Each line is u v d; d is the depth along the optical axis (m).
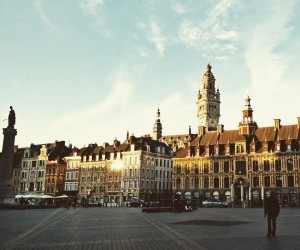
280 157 84.38
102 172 114.38
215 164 92.88
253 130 93.38
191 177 95.38
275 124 90.81
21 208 52.62
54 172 123.25
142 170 106.50
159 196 110.50
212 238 18.22
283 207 76.31
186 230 22.25
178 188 96.88
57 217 34.62
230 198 88.62
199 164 95.12
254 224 26.91
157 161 112.44
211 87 166.50
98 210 52.38
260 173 85.94
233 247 15.23
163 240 17.48
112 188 110.88
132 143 111.00
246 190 87.00
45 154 126.06
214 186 91.75
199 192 93.44
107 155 116.19
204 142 98.81
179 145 143.12
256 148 88.56
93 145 125.12
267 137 90.00
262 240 17.47
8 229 22.69
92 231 21.66
